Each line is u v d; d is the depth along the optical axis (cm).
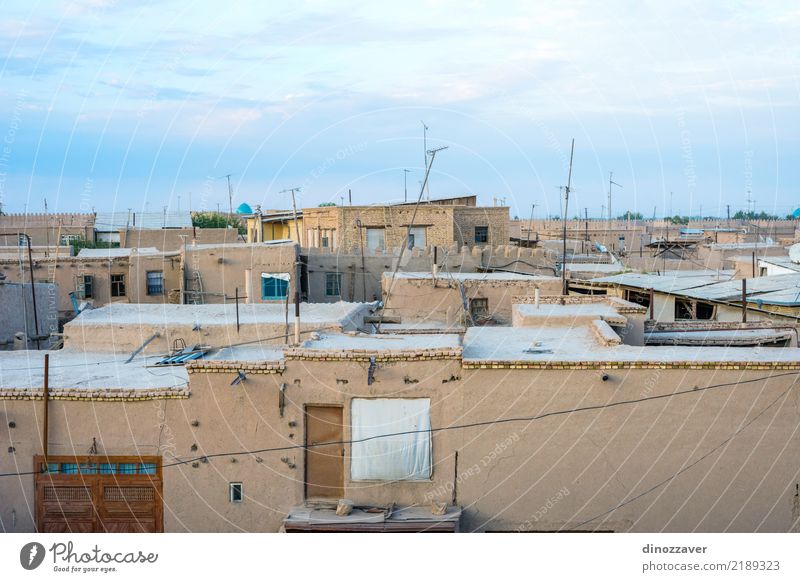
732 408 1450
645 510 1467
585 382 1471
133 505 1544
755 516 1449
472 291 3003
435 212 4525
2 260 3841
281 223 5803
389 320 2786
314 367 1512
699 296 2775
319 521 1459
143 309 2200
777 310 2508
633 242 6206
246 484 1530
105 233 5797
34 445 1541
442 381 1494
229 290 3791
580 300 2209
